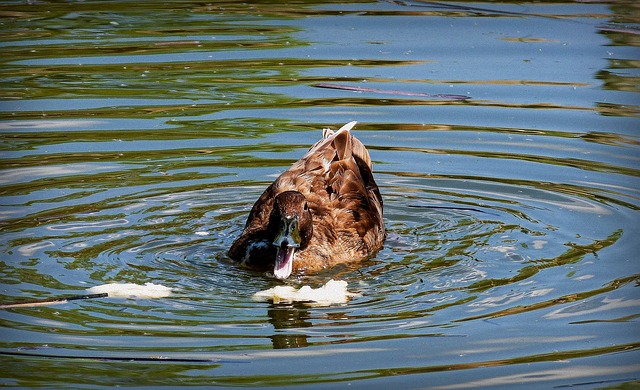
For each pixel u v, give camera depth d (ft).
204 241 42.27
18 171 48.21
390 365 31.58
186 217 44.37
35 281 37.40
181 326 34.45
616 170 49.14
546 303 36.14
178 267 39.70
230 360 31.91
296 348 32.81
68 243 40.98
